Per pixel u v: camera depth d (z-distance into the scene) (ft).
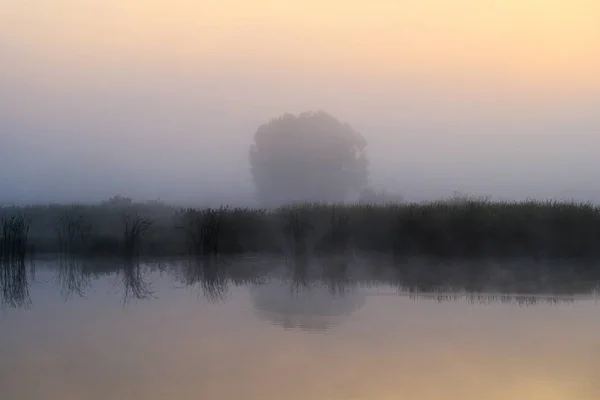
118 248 92.43
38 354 40.57
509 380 34.12
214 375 35.63
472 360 38.45
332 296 62.23
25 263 87.81
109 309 56.54
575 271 76.13
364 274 77.51
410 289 66.13
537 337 44.06
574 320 49.75
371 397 31.45
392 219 91.97
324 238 91.86
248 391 32.55
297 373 35.45
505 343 42.47
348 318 51.21
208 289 68.13
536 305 56.39
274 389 32.60
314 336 44.83
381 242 89.61
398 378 34.42
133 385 33.81
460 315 52.01
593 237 81.66
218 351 40.96
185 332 46.52
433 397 31.27
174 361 38.52
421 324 48.65
